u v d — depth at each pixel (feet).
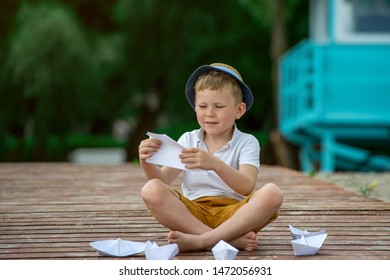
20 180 31.14
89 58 74.49
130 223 20.68
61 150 84.89
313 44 48.44
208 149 17.95
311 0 59.72
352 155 53.62
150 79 86.53
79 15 88.69
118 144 127.65
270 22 65.26
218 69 17.51
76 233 19.35
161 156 16.67
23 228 19.98
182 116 94.43
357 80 48.70
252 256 16.65
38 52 72.18
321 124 48.83
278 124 63.67
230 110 17.29
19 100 78.84
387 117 48.34
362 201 24.58
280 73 62.49
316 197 25.54
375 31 50.34
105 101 88.89
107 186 29.09
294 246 16.55
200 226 16.99
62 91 74.90
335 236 18.97
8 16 85.20
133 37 82.38
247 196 17.48
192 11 79.30
